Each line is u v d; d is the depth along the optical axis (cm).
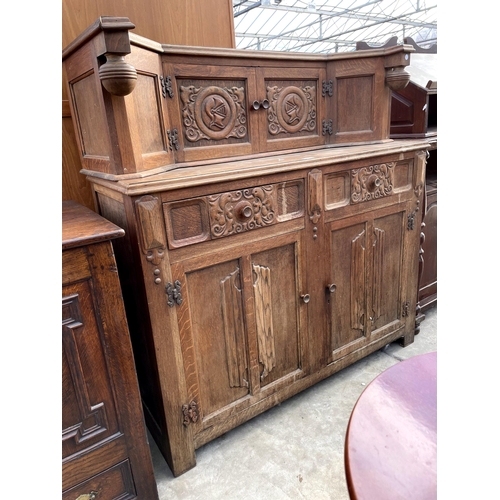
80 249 85
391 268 167
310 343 145
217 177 105
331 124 158
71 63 113
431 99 189
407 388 64
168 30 152
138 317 114
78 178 148
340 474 120
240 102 133
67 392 89
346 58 148
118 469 101
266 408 138
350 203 141
